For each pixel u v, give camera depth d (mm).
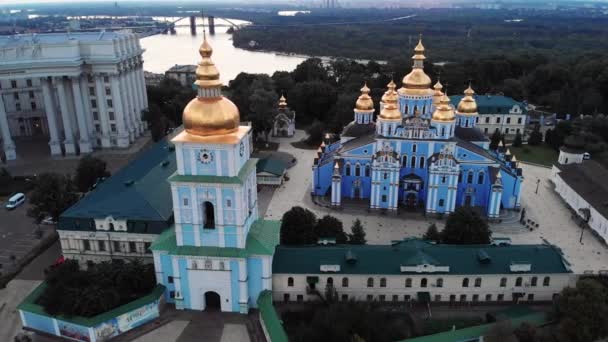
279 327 70688
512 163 123375
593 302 68938
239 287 76188
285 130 183750
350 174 125688
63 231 90938
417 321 79062
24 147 165125
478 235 90688
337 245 89312
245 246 75125
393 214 119375
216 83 69688
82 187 121750
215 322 75812
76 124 161000
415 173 120688
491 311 81625
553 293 83062
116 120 161000
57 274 78188
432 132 116000
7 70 143000
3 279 89375
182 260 75188
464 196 121875
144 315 75375
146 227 88750
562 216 118500
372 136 128375
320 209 122188
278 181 134875
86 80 156875
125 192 94438
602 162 145375
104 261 87375
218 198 72000
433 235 94625
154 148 123125
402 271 81250
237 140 70312
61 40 155250
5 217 115125
